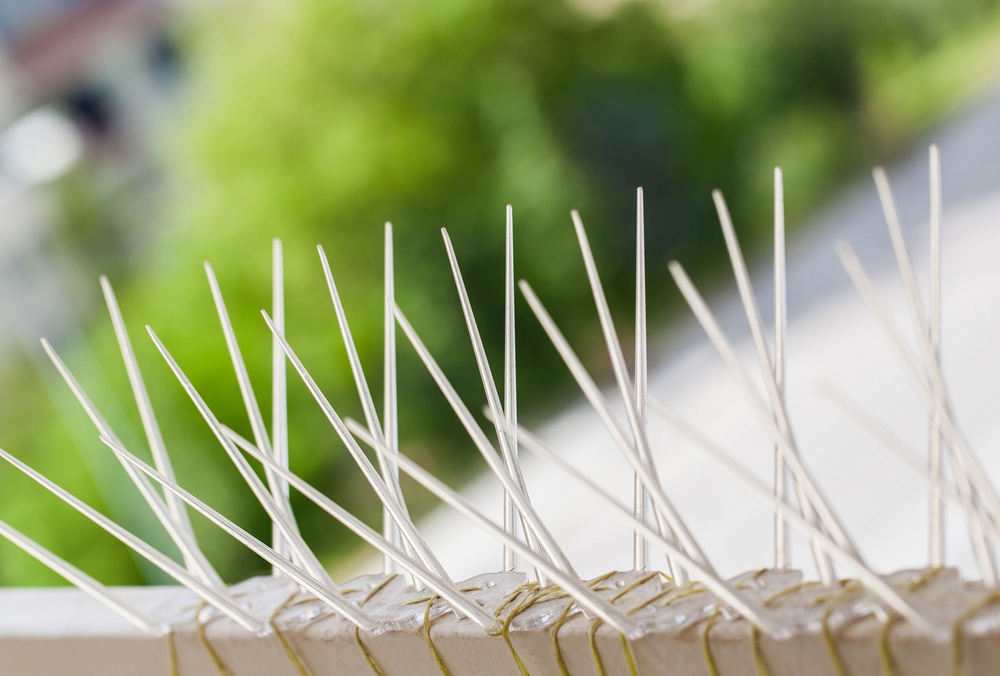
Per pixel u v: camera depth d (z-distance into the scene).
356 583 0.58
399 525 0.49
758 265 5.05
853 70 5.43
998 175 4.38
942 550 0.43
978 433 2.53
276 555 0.50
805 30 5.38
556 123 5.16
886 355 3.29
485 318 5.01
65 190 4.79
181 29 5.14
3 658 0.64
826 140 5.38
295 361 0.47
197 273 4.80
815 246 4.85
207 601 0.61
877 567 2.22
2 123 4.91
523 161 5.07
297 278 4.83
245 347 4.63
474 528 3.97
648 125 5.24
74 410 4.14
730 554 2.59
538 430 4.72
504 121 5.06
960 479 0.42
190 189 5.04
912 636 0.39
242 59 5.07
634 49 5.24
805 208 5.30
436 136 5.01
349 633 0.54
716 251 5.32
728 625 0.43
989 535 0.38
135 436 4.29
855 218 4.86
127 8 5.14
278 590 0.60
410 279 4.91
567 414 4.75
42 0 5.09
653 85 5.25
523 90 5.09
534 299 0.42
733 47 5.37
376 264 4.91
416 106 5.02
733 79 5.37
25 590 0.72
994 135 4.77
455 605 0.49
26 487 4.00
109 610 0.65
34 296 4.43
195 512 4.27
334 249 4.91
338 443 4.54
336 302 0.51
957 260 3.76
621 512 0.40
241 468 0.51
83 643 0.62
